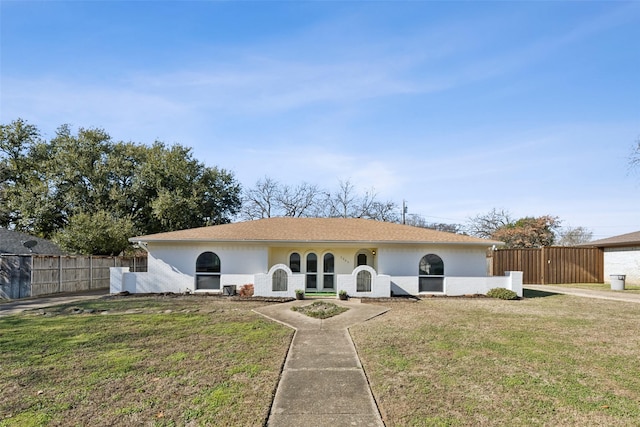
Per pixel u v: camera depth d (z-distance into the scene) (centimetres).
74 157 2600
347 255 1720
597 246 2325
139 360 629
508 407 447
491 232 4244
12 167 2797
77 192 2595
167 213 2658
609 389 509
